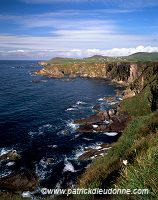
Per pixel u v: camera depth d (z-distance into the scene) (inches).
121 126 2114.9
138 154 409.4
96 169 575.8
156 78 2847.0
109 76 7096.5
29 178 1242.6
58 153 1608.0
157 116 834.8
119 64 6624.0
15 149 1673.2
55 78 7180.1
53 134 2018.9
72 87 5246.1
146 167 243.0
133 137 714.8
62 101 3595.0
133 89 3464.6
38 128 2188.7
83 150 1659.7
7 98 3769.7
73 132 2070.6
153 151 282.0
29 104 3326.8
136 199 217.9
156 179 215.2
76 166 1401.3
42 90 4749.0
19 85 5472.4
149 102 2573.8
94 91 4665.4
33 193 1113.4
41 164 1440.7
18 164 1439.5
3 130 2107.5
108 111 2501.2
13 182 1208.2
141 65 5157.5
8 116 2618.1
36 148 1695.4
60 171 1344.7
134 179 231.6
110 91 4650.6
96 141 1849.2
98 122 2326.5
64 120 2490.2
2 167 1402.6
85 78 7224.4
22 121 2428.6
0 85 5369.1
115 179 363.6
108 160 629.6
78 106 3225.9
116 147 721.0
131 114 2539.4
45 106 3206.2
